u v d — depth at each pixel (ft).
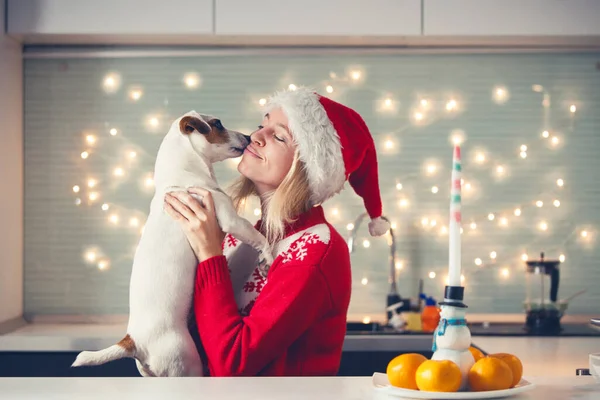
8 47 9.51
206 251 4.73
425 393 3.15
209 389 3.45
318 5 9.09
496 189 10.23
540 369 6.03
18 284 9.90
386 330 8.93
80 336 8.40
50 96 10.18
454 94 10.24
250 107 10.24
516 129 10.25
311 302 4.73
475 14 9.12
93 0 9.03
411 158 10.23
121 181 10.18
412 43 9.83
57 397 3.28
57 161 10.17
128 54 10.04
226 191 5.57
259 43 9.87
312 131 4.97
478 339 8.05
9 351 8.15
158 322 4.64
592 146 10.26
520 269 10.19
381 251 10.12
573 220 10.23
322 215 5.19
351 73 10.23
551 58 10.27
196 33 9.09
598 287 10.19
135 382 3.63
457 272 3.38
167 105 10.23
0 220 9.23
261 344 4.57
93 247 10.16
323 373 4.91
